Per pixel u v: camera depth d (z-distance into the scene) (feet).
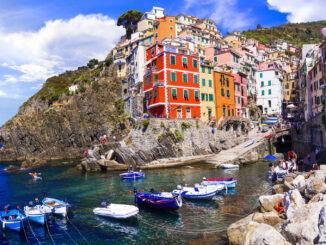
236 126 209.36
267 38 594.65
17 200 94.63
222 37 400.88
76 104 288.51
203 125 174.81
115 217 70.54
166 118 160.35
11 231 66.44
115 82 285.43
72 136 279.90
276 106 276.82
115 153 158.40
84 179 129.90
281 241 36.55
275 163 151.74
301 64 235.40
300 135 161.27
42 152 279.69
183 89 179.42
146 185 108.06
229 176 118.73
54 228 66.39
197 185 90.22
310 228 36.60
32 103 361.10
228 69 237.66
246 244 40.47
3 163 252.42
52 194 100.22
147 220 69.41
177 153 158.51
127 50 320.29
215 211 73.46
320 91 157.17
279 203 55.21
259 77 287.48
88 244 57.26
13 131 295.07
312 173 69.51
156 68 180.96
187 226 63.87
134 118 224.53
